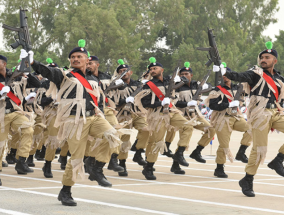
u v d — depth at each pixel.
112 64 43.72
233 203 5.73
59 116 5.54
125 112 9.16
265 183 7.47
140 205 5.50
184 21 54.53
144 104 8.31
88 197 6.00
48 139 8.12
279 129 6.52
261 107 6.37
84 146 5.58
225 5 57.09
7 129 7.56
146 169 8.05
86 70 5.83
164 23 54.75
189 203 5.68
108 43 44.16
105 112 8.45
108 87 8.49
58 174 8.62
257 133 6.36
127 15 46.50
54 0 45.16
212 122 8.66
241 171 9.23
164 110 8.13
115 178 8.15
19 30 5.48
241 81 6.44
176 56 51.84
